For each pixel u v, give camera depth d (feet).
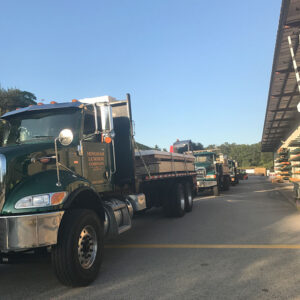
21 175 13.00
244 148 363.35
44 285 14.02
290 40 31.17
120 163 22.07
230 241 20.79
